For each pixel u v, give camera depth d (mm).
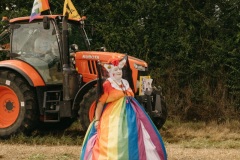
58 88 13562
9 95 13430
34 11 13156
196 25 17875
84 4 18328
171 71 17828
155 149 7234
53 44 13398
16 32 13727
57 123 15203
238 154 10711
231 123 16625
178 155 10422
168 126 16422
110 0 18375
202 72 17719
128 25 18203
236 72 17359
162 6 17938
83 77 13461
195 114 17656
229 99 17562
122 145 7086
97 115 7602
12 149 11125
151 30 18047
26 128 13156
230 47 17484
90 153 7348
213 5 17891
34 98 13250
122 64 7699
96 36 18219
